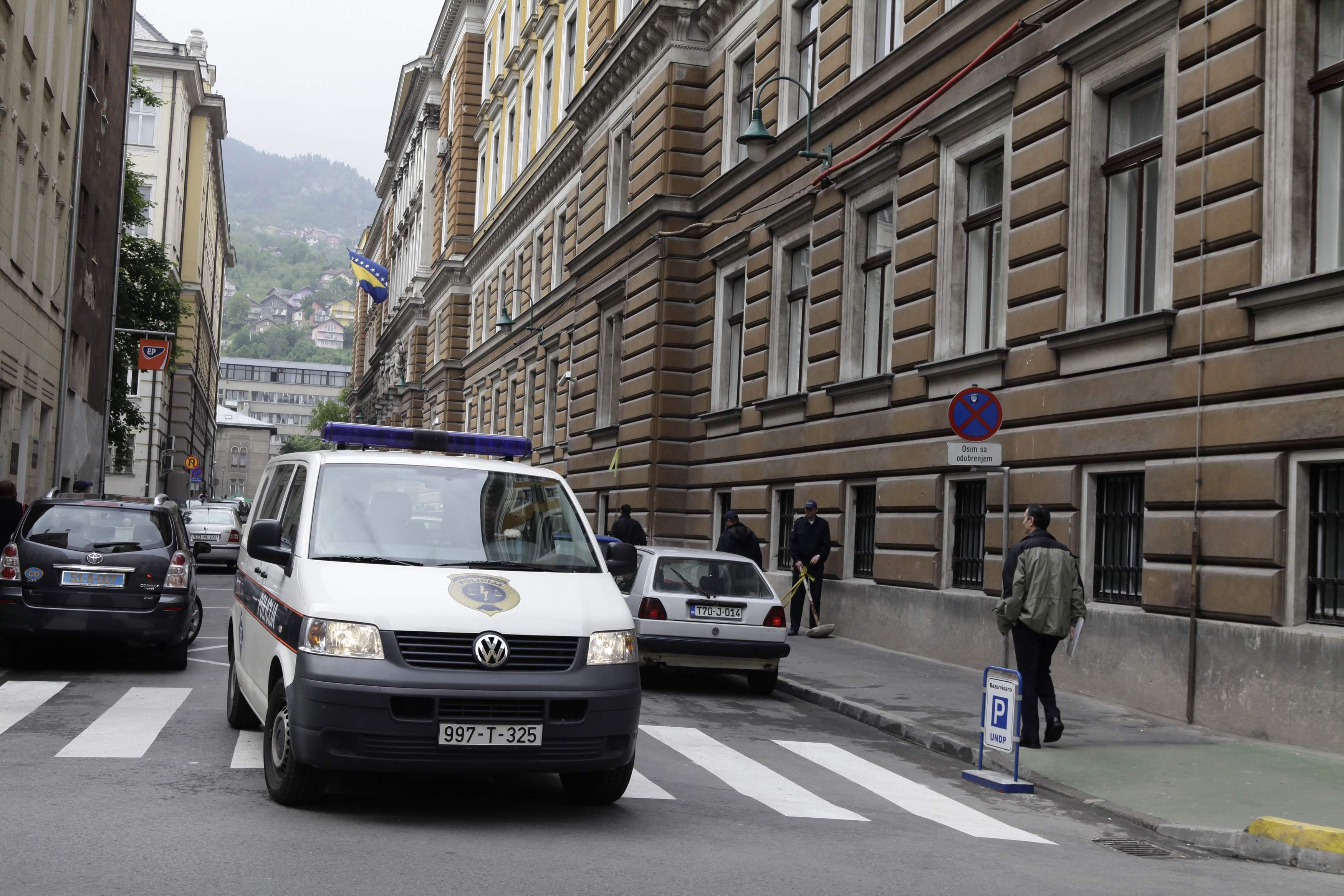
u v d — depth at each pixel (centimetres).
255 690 843
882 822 816
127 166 4403
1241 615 1166
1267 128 1184
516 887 580
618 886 593
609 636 748
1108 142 1452
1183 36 1293
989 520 1581
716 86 2634
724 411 2458
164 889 549
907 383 1805
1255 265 1184
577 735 720
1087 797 934
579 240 3397
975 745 1095
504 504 845
